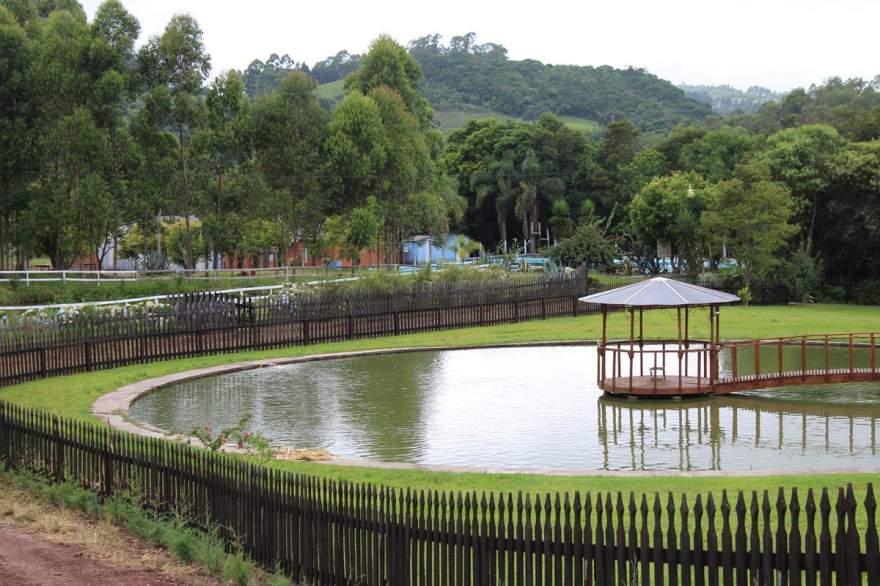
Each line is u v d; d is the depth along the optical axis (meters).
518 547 9.22
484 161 113.81
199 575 10.91
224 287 56.03
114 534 12.55
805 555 8.18
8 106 55.66
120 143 57.88
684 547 8.53
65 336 29.97
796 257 62.88
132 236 73.19
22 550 11.73
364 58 83.31
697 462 18.62
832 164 65.06
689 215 69.88
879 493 14.09
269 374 31.50
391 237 80.31
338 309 40.50
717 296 27.23
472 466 17.80
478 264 76.88
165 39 58.53
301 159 66.00
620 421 23.19
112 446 13.98
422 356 36.53
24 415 16.09
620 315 52.19
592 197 106.81
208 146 59.25
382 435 21.28
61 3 74.56
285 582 10.27
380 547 10.15
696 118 193.00
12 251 71.88
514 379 30.20
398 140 73.75
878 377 27.58
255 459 16.86
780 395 27.47
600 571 8.82
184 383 29.47
